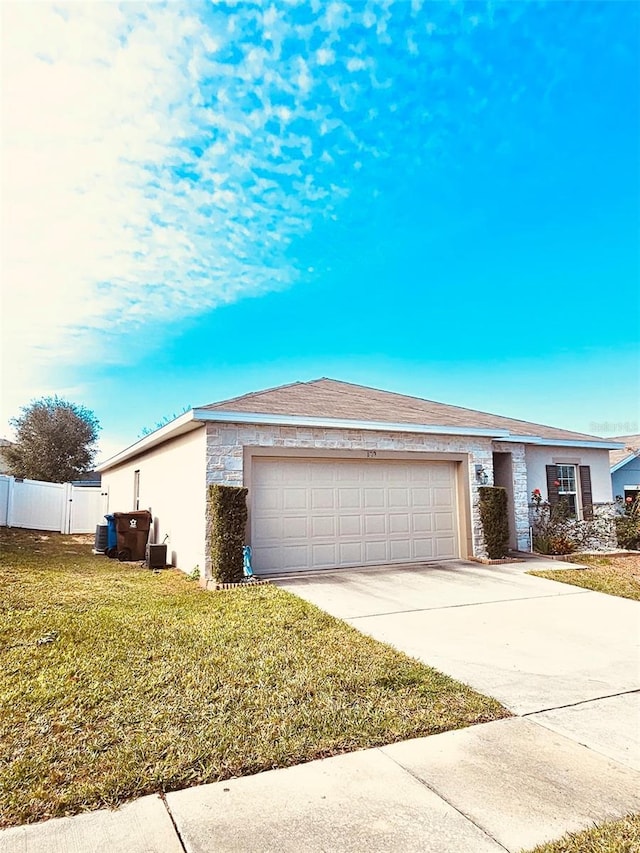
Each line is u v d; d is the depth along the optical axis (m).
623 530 14.15
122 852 2.68
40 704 4.24
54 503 18.73
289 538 10.38
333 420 10.49
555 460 15.37
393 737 3.89
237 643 5.83
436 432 11.66
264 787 3.26
